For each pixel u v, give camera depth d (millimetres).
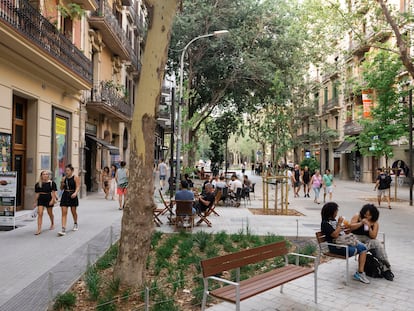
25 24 11539
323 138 41469
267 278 5023
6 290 5266
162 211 11180
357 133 36500
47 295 5055
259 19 26844
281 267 6094
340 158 43156
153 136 5316
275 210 14047
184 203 9898
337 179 43250
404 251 8227
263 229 10477
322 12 18219
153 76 5199
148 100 5191
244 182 18750
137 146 5227
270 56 27391
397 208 16578
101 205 15430
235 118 36219
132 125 5277
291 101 30234
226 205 16594
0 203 9875
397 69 18875
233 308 4891
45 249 7684
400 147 29797
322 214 6508
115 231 9719
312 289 5727
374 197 21625
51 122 14820
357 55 31953
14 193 9906
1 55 10945
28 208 13008
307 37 27016
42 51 11953
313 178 18703
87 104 19297
